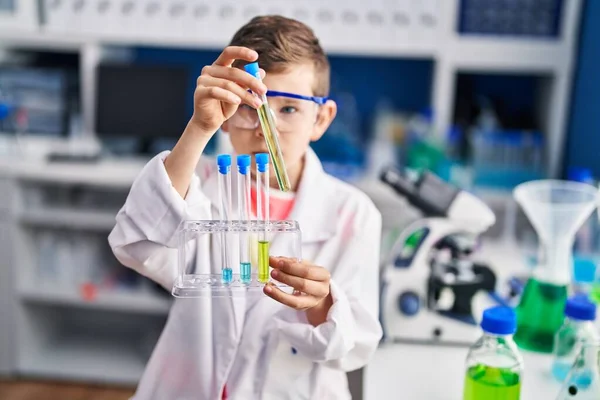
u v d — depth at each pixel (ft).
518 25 8.34
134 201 3.22
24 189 8.39
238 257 3.12
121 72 9.04
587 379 3.42
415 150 8.38
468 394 3.59
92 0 8.64
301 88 3.48
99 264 8.98
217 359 3.76
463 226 4.66
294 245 3.27
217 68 2.97
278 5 8.42
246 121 3.41
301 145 3.52
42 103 9.16
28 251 8.65
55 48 9.75
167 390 3.88
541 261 4.60
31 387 8.55
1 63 9.23
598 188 5.35
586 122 7.79
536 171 8.50
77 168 8.16
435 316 4.53
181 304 3.81
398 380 4.03
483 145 8.55
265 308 3.74
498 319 3.43
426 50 8.45
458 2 8.34
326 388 3.73
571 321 3.97
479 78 9.57
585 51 7.96
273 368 3.68
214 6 8.51
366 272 3.82
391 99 9.89
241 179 3.11
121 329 9.93
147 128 9.09
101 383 8.68
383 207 7.52
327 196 3.96
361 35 8.43
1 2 8.75
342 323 3.39
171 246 3.28
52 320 9.57
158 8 8.58
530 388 3.88
